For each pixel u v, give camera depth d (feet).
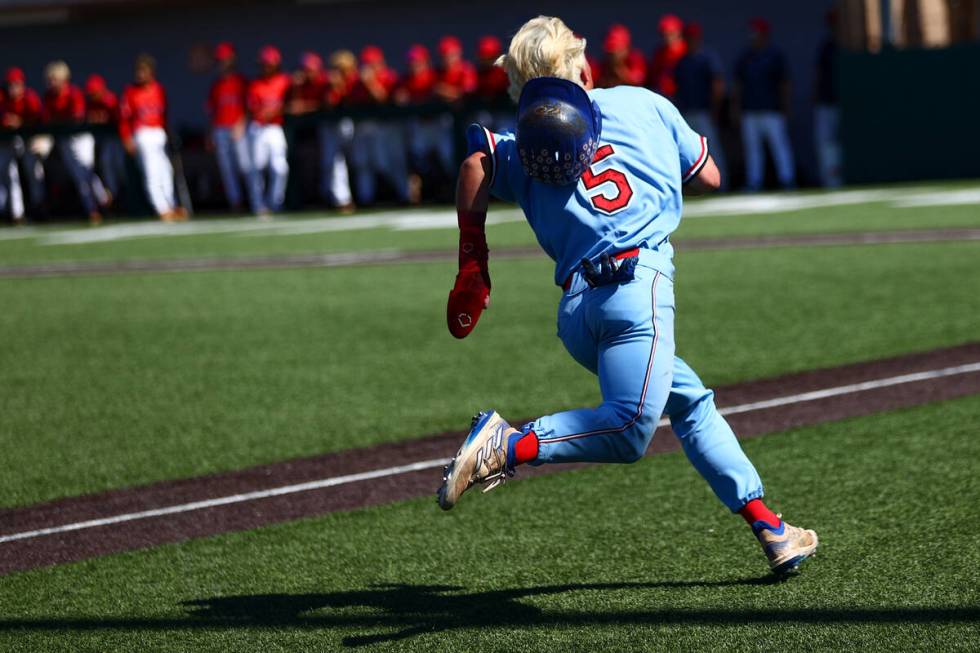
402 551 50.14
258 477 62.44
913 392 72.13
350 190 272.51
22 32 317.22
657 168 40.57
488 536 51.39
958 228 152.35
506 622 41.73
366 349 96.17
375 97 250.57
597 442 38.73
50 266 172.55
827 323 95.61
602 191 39.78
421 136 254.47
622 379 38.93
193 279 147.74
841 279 117.29
